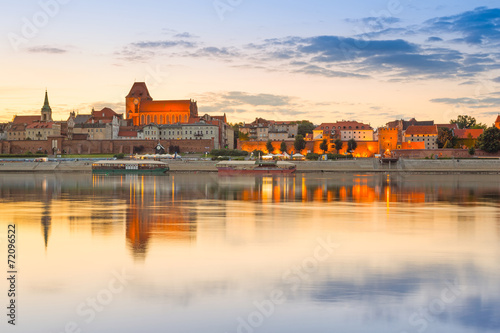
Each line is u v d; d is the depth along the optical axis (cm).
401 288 3931
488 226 6756
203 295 3772
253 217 7638
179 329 3216
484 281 4109
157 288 3925
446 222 7144
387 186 13962
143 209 8669
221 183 15388
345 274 4294
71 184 15100
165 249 5231
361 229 6512
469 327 3259
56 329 3225
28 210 8538
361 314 3438
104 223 7006
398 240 5756
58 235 6041
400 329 3231
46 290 3888
